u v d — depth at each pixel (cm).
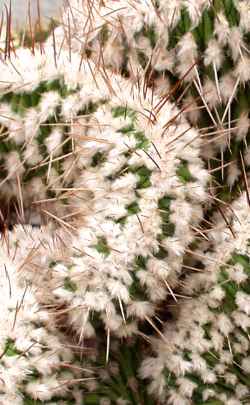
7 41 35
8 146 33
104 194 31
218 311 32
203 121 34
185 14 33
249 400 32
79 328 31
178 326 32
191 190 31
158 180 31
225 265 32
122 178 31
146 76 34
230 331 32
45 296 32
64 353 31
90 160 32
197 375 32
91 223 31
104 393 32
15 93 33
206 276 32
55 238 33
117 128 31
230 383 32
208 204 33
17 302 30
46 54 34
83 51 34
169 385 32
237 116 34
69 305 31
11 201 35
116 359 33
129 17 34
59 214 34
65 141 33
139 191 31
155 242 30
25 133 33
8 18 34
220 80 34
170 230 30
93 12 36
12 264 33
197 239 32
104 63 35
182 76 34
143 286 30
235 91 34
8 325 30
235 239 32
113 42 35
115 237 30
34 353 30
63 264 31
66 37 36
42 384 30
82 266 30
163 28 33
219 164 35
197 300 32
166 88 34
